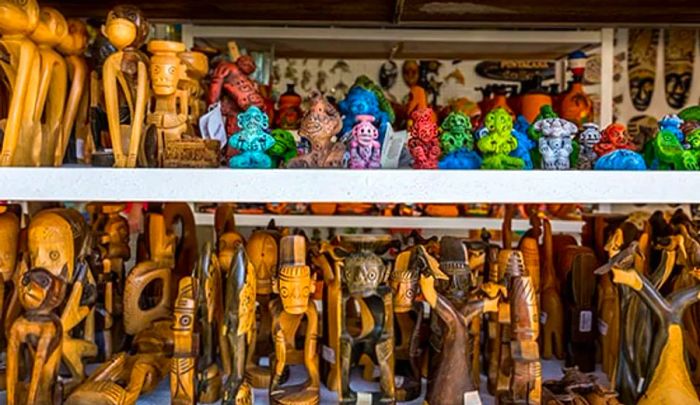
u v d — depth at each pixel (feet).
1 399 2.93
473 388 2.74
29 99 2.78
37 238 2.64
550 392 2.80
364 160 2.84
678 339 2.69
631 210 8.81
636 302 2.82
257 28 5.82
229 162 2.90
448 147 2.91
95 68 3.34
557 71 7.70
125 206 4.24
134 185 2.51
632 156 2.81
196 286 2.76
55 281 2.61
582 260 3.36
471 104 5.61
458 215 6.74
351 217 6.59
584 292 3.35
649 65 9.79
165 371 3.07
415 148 2.89
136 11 2.85
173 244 3.42
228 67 3.61
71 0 4.34
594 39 6.00
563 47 6.42
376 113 3.10
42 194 2.50
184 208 3.71
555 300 3.51
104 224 3.38
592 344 3.36
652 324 2.75
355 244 2.85
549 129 2.96
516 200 2.53
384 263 2.89
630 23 5.43
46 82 2.85
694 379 3.04
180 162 2.80
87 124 3.33
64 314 2.76
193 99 3.36
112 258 3.35
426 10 5.03
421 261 2.73
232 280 2.72
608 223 3.74
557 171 2.54
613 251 2.93
